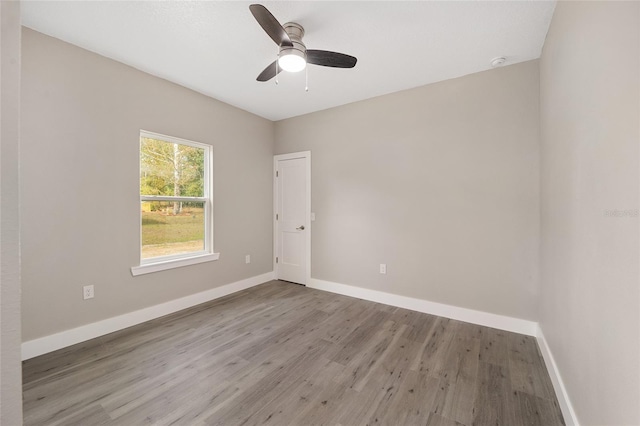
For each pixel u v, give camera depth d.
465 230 2.82
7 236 0.47
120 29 2.09
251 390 1.76
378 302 3.36
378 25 2.04
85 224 2.37
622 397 0.94
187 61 2.56
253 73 2.79
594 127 1.19
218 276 3.50
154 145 2.91
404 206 3.18
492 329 2.63
